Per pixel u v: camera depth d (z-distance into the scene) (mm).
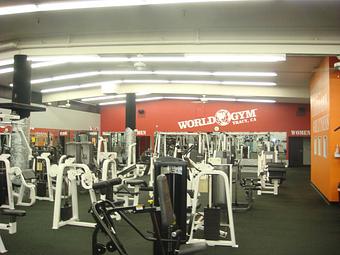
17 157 7535
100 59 7750
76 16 5910
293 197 8461
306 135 16359
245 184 7625
